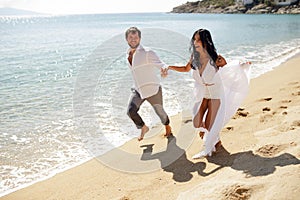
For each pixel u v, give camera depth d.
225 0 117.31
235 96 4.09
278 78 8.27
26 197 3.37
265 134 4.07
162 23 46.38
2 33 34.50
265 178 2.82
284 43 18.73
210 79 4.04
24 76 10.47
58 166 4.07
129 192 3.21
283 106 5.27
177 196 2.99
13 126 5.59
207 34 3.93
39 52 17.22
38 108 6.66
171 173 3.54
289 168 2.91
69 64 12.99
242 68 4.09
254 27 34.09
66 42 22.81
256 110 5.23
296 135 3.75
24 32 36.12
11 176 3.87
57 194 3.36
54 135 5.11
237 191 2.68
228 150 3.86
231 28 32.91
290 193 2.49
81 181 3.59
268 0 90.06
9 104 7.04
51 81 9.57
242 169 3.17
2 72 11.23
